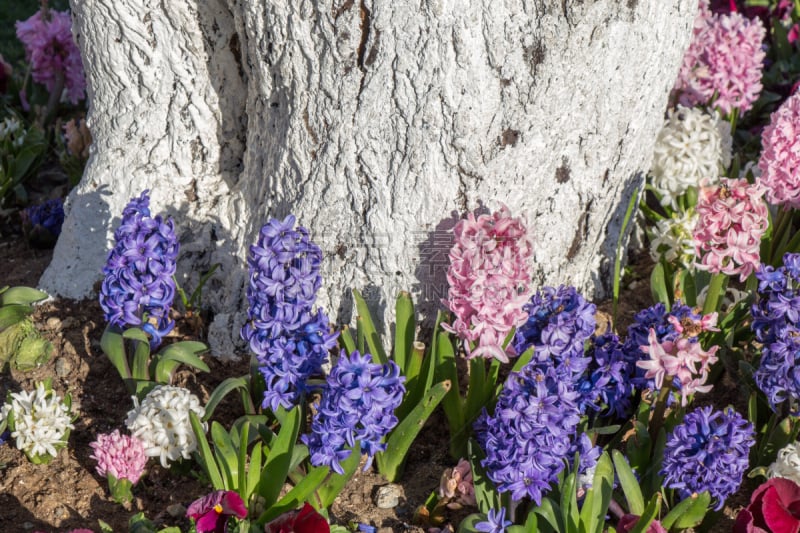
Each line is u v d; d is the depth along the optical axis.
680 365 1.62
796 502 1.60
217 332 1.86
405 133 1.74
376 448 1.61
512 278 1.66
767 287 1.67
